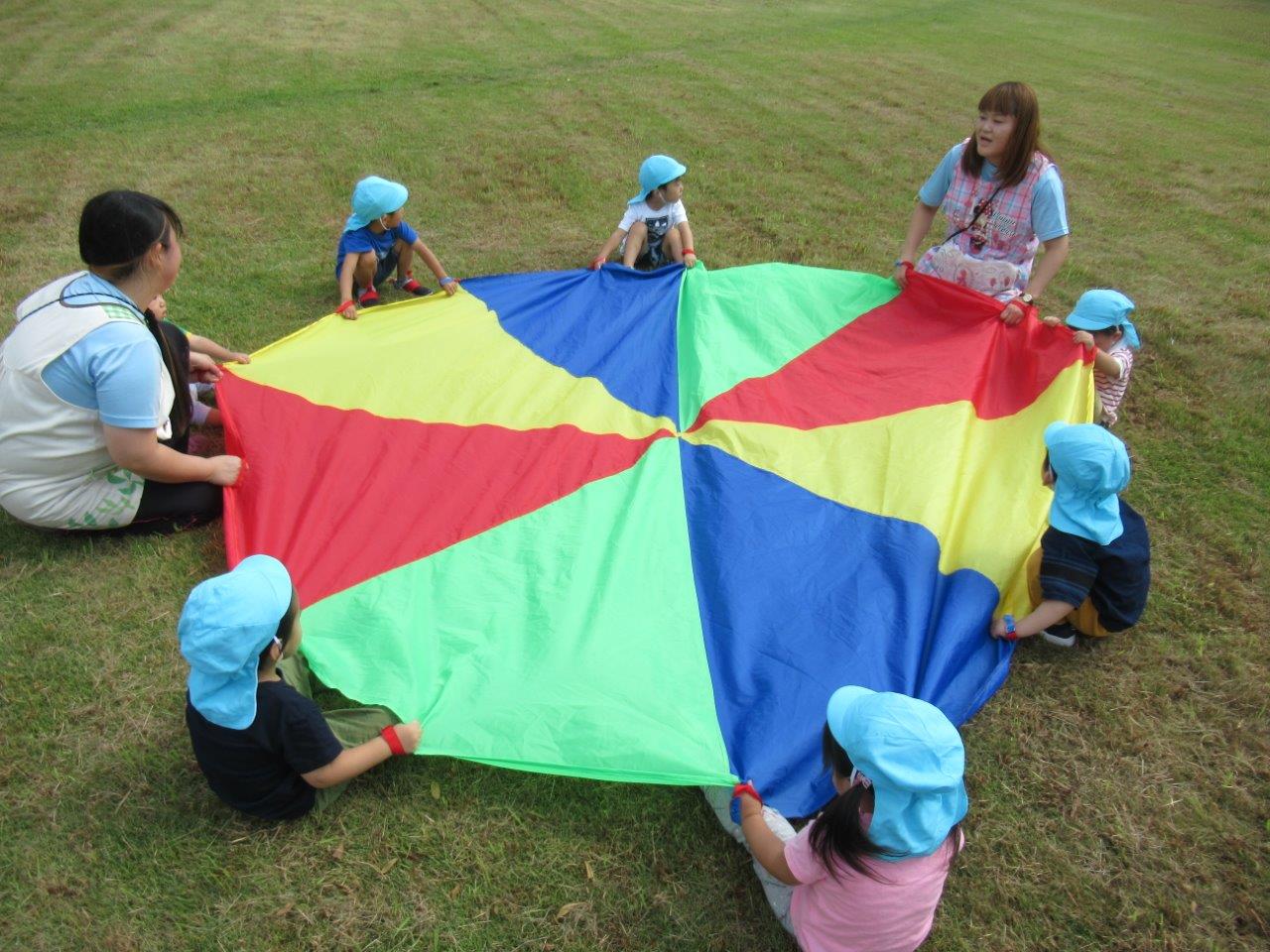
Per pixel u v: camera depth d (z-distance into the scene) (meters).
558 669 2.92
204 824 2.62
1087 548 3.08
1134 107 10.41
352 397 4.25
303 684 2.90
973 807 2.79
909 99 10.17
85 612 3.31
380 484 3.74
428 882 2.52
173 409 3.67
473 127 8.48
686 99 9.71
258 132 8.11
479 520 3.59
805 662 2.98
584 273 5.36
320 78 9.84
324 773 2.52
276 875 2.51
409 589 3.26
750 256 6.19
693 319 4.95
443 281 5.25
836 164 8.02
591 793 2.76
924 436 3.99
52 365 3.22
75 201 6.52
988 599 3.28
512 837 2.64
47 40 11.01
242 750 2.41
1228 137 9.40
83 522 3.52
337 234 6.23
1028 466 3.81
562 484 3.79
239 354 4.44
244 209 6.54
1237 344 5.36
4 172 7.01
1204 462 4.38
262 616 2.25
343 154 7.65
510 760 2.64
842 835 2.05
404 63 10.64
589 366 4.66
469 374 4.50
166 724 2.91
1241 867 2.65
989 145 4.46
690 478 3.87
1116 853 2.67
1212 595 3.59
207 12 12.91
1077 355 4.15
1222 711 3.11
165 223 3.32
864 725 2.01
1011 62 12.32
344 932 2.39
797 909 2.32
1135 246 6.67
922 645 3.09
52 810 2.64
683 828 2.68
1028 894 2.56
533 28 12.87
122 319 3.26
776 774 2.63
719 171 7.69
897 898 2.12
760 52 12.08
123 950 2.33
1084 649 3.33
